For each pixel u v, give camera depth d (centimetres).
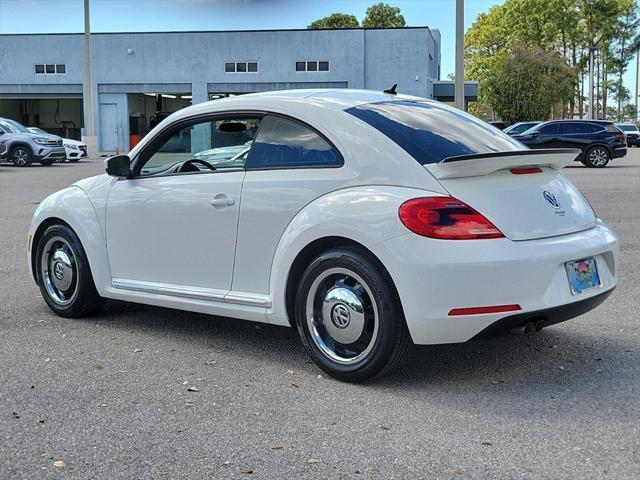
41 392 393
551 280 376
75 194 539
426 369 427
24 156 2508
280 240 419
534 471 296
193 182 465
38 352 465
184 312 572
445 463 305
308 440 329
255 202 430
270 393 391
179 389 398
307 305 412
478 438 329
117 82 4112
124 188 505
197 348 475
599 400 376
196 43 4056
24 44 4131
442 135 418
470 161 363
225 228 445
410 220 366
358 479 292
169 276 481
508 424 345
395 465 304
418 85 3941
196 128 477
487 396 383
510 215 377
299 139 427
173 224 472
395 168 387
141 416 359
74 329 521
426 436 332
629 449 316
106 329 521
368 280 382
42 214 550
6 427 346
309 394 388
